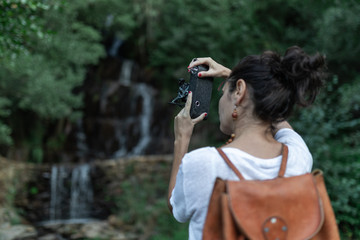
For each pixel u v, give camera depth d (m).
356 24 8.03
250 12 10.83
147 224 7.59
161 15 13.28
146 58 13.84
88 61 10.05
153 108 13.52
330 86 5.36
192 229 0.91
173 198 0.96
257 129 0.97
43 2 3.79
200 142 11.20
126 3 12.45
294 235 0.80
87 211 8.96
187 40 11.74
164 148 13.24
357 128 5.75
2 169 8.34
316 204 0.83
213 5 11.15
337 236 0.84
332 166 4.74
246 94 0.97
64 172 9.22
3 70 7.82
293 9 10.66
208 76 1.11
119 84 13.09
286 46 10.03
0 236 6.72
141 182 8.76
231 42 10.65
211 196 0.84
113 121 12.80
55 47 9.02
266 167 0.91
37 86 8.47
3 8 3.48
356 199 4.52
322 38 8.68
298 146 1.03
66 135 11.91
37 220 8.42
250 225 0.78
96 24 11.92
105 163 9.32
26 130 10.87
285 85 0.94
